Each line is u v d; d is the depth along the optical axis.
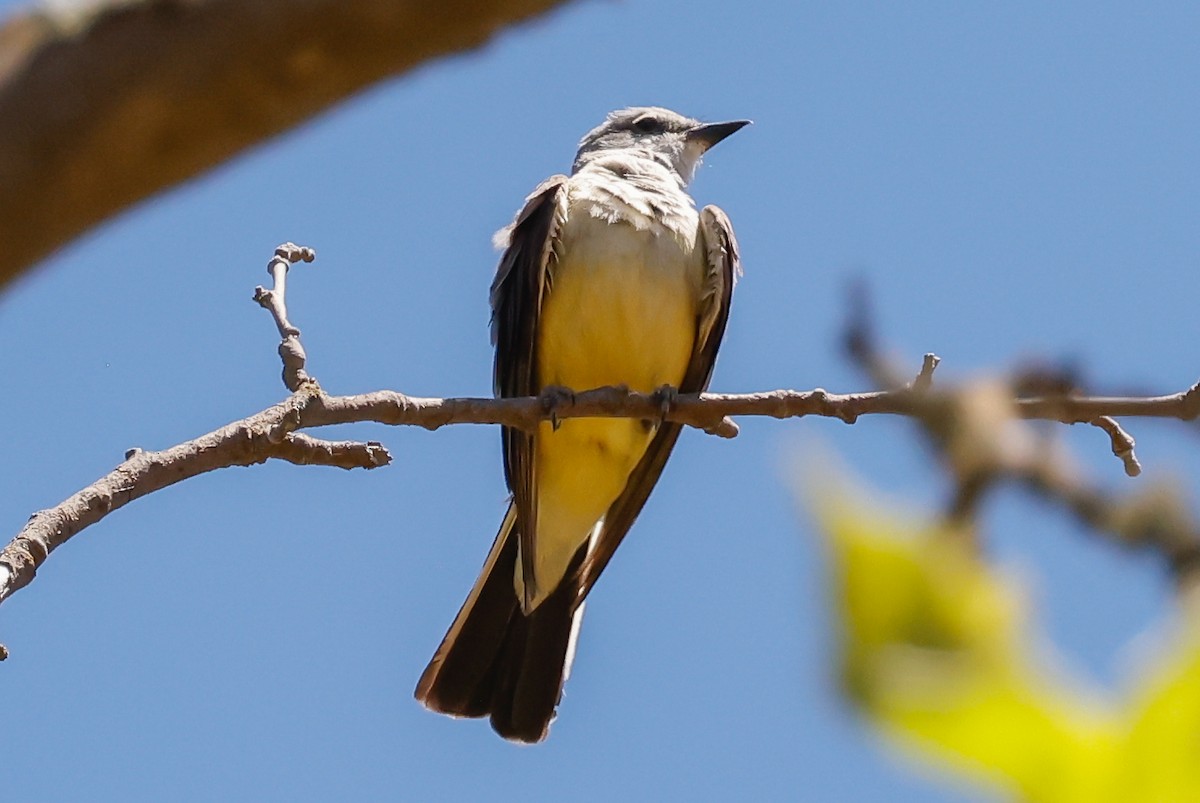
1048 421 2.32
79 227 2.44
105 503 8.52
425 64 2.57
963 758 1.77
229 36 2.41
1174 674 1.76
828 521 1.79
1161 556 2.00
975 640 1.78
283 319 9.65
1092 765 1.76
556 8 2.62
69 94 2.37
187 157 2.46
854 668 1.77
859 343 3.87
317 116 2.53
